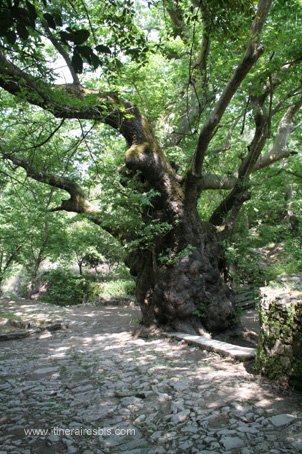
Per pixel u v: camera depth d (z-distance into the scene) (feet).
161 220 27.84
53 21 7.69
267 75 25.88
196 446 11.03
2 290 64.28
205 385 15.96
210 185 31.14
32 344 25.80
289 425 12.00
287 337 15.35
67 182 33.27
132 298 46.21
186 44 29.78
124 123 26.99
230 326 27.37
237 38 19.49
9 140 26.86
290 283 17.95
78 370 18.99
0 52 18.78
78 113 23.86
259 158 33.53
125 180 27.37
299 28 24.66
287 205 50.03
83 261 63.67
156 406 14.03
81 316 36.76
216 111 22.45
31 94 20.10
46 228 51.96
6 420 13.19
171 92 35.40
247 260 36.09
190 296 26.55
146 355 21.58
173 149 33.50
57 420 13.12
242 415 12.86
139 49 17.85
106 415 13.43
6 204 48.37
